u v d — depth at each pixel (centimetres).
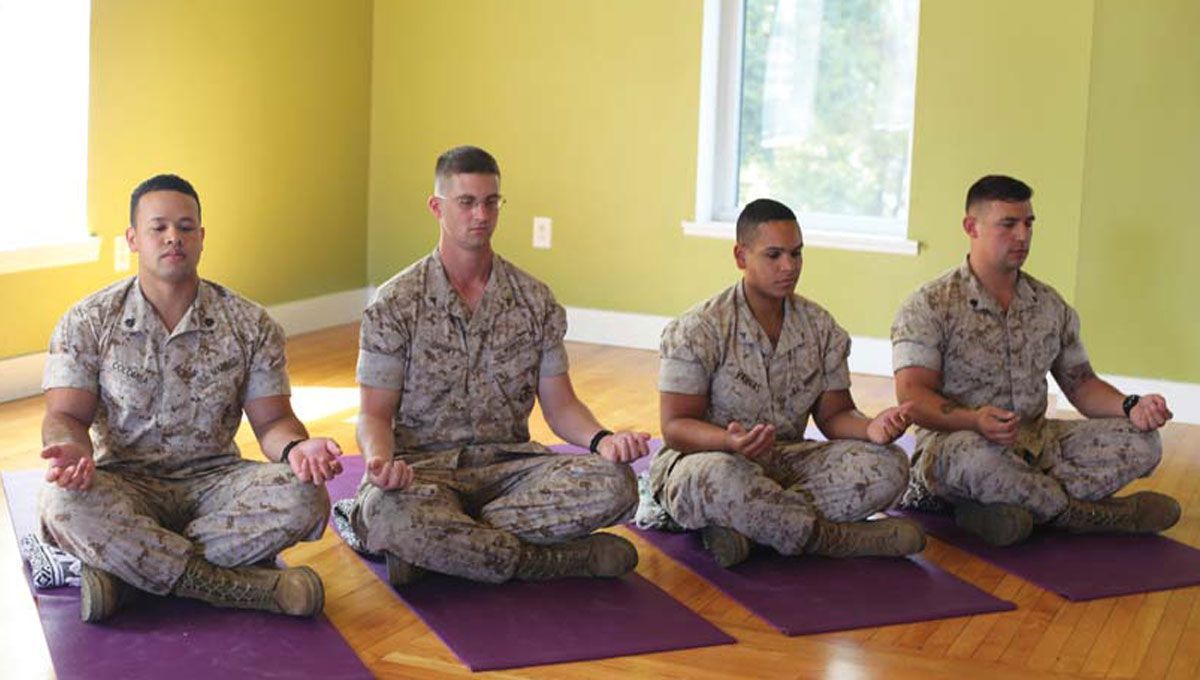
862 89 613
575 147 656
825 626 326
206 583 319
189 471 337
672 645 313
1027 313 408
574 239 663
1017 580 364
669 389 376
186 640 306
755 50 629
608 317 661
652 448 482
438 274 358
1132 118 529
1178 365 536
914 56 602
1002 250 400
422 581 347
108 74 554
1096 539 396
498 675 297
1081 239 541
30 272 532
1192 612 345
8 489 416
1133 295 538
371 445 342
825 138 623
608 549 351
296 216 656
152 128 576
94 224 554
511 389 363
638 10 636
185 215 327
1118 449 398
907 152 609
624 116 645
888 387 594
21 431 486
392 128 689
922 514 416
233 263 625
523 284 365
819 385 385
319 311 675
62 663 294
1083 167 538
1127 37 526
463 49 669
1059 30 570
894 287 609
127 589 321
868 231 618
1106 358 544
